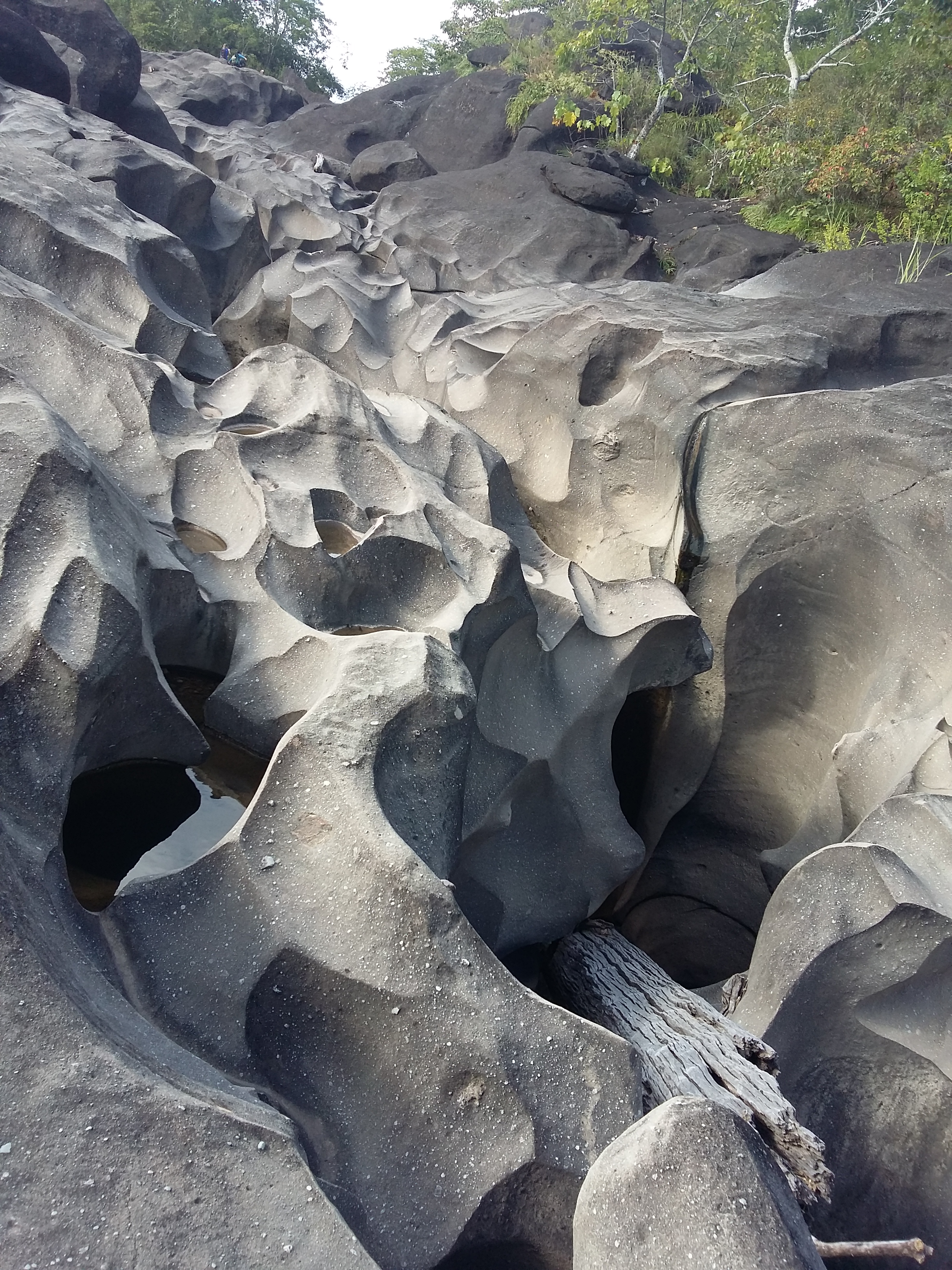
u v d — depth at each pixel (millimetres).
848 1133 5070
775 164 14133
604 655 6145
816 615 6871
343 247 12453
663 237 14297
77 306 6934
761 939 5242
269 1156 2592
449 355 8852
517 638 5746
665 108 17438
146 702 3982
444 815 3934
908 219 12445
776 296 9219
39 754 3359
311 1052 3201
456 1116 3053
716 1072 4309
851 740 5969
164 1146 2490
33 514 3947
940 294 8859
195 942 3262
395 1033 3137
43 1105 2453
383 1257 2848
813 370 7539
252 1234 2416
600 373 7742
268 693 4422
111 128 10836
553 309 9070
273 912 3312
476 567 5496
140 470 5270
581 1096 3107
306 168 15758
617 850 6129
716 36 19422
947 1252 4844
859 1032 4996
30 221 6984
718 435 7023
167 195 10164
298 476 5629
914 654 6203
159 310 7035
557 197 14023
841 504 6617
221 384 6480
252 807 3508
